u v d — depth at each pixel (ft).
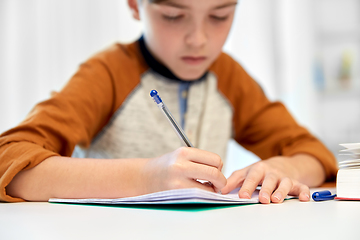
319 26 7.25
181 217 1.37
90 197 1.95
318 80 7.06
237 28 6.57
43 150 2.19
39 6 6.54
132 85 3.23
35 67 6.55
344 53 7.16
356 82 7.02
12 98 6.53
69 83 2.97
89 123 2.90
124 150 3.24
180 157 1.77
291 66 6.70
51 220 1.39
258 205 1.71
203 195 1.53
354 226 1.17
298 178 2.50
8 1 6.55
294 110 6.70
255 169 2.10
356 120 7.06
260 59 6.57
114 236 1.09
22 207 1.77
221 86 3.60
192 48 2.79
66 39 6.54
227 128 3.62
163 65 3.25
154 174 1.82
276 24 6.68
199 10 2.64
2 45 6.54
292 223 1.23
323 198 1.87
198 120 3.42
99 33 6.54
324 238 1.02
